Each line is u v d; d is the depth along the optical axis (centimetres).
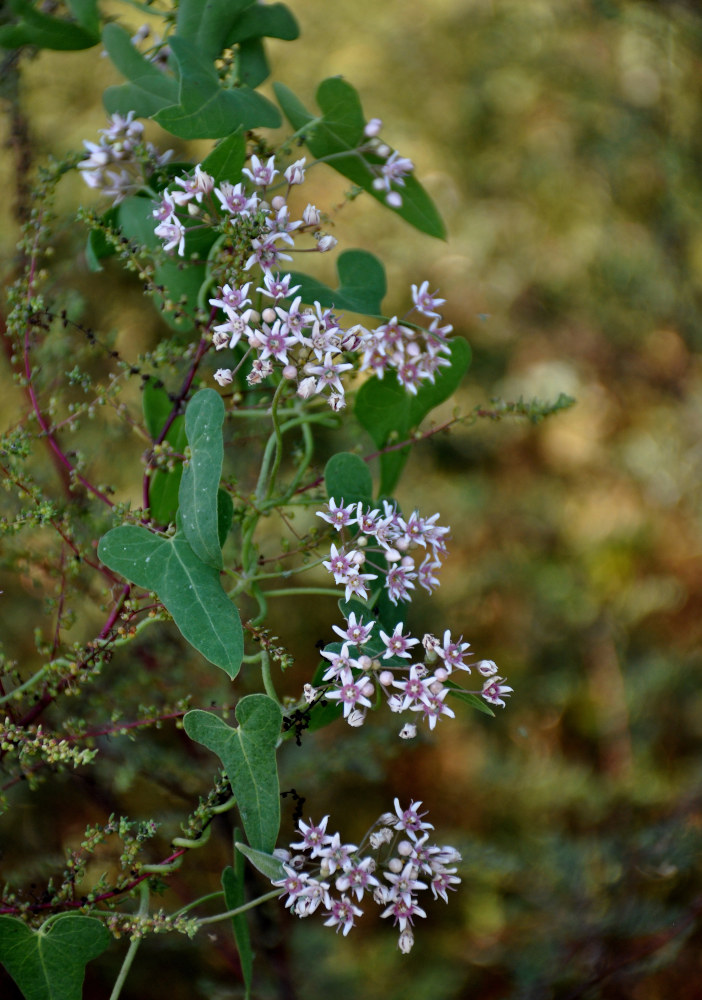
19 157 57
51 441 51
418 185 53
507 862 74
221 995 63
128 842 48
